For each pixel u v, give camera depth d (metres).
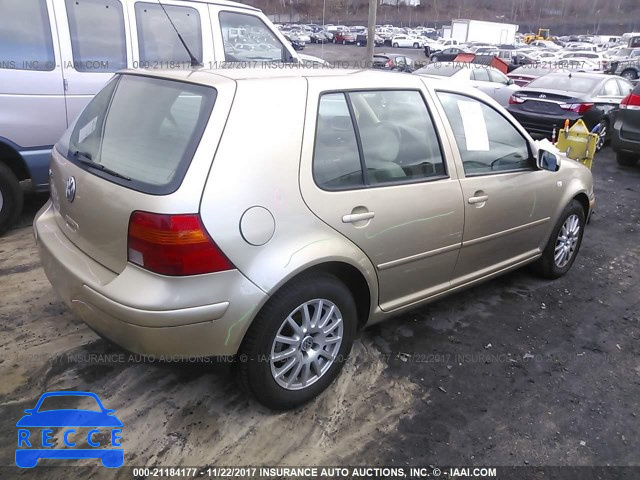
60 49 4.84
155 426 2.64
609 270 4.84
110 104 2.92
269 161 2.47
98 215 2.49
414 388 3.04
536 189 3.86
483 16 92.62
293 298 2.55
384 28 60.09
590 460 2.60
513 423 2.81
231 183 2.35
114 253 2.45
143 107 2.69
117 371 3.00
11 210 4.86
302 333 2.66
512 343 3.55
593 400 3.03
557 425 2.82
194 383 2.94
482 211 3.44
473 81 12.23
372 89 2.98
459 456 2.58
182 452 2.50
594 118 10.05
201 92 2.51
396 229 2.94
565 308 4.07
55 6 4.78
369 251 2.85
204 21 5.71
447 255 3.32
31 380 2.89
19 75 4.61
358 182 2.81
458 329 3.68
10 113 4.60
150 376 2.98
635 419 2.90
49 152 4.90
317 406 2.85
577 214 4.44
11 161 4.87
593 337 3.69
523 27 94.31
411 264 3.11
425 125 3.20
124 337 2.37
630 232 5.93
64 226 2.85
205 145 2.34
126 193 2.37
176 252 2.24
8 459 2.40
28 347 3.17
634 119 8.41
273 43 6.34
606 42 62.69
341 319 2.82
